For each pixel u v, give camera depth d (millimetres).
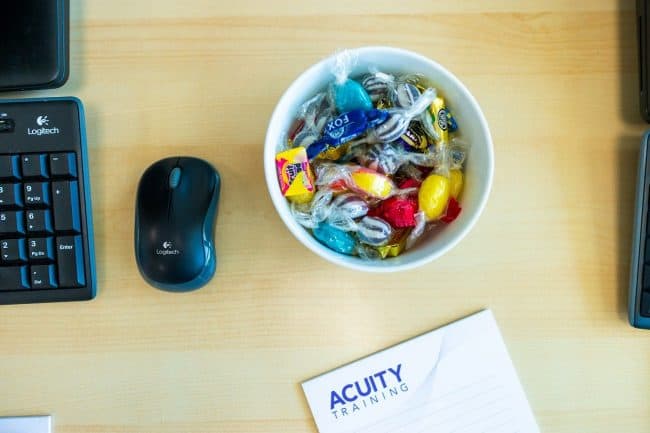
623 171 573
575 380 562
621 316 565
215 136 576
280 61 581
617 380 562
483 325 563
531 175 573
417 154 505
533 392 562
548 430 558
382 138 493
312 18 580
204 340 564
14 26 558
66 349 562
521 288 568
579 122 574
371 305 567
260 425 559
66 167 538
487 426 556
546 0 577
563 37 576
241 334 564
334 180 490
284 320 565
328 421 555
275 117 475
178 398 561
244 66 580
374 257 497
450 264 569
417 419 556
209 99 578
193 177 536
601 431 557
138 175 575
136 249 535
